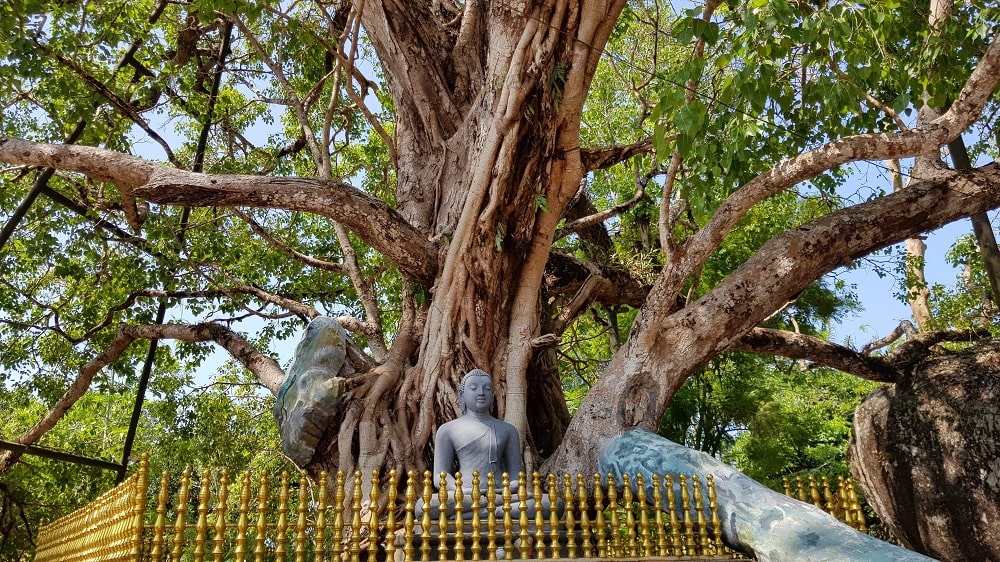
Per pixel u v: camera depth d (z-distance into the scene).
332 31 13.91
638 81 16.66
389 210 9.92
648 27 16.61
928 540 10.15
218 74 15.05
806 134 10.50
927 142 8.47
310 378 9.33
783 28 8.29
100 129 12.66
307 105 15.35
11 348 15.52
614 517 6.61
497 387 9.55
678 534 6.72
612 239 17.88
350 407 9.20
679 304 12.90
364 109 12.19
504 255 9.84
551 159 9.77
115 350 13.48
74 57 12.37
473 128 10.84
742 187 8.97
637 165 13.29
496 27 9.83
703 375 17.27
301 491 6.04
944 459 9.93
